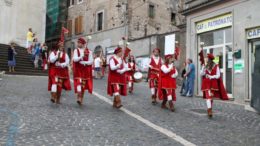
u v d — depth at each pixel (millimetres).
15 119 9484
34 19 37312
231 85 17891
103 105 12844
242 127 10219
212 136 8812
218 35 18984
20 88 16297
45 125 8969
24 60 28266
